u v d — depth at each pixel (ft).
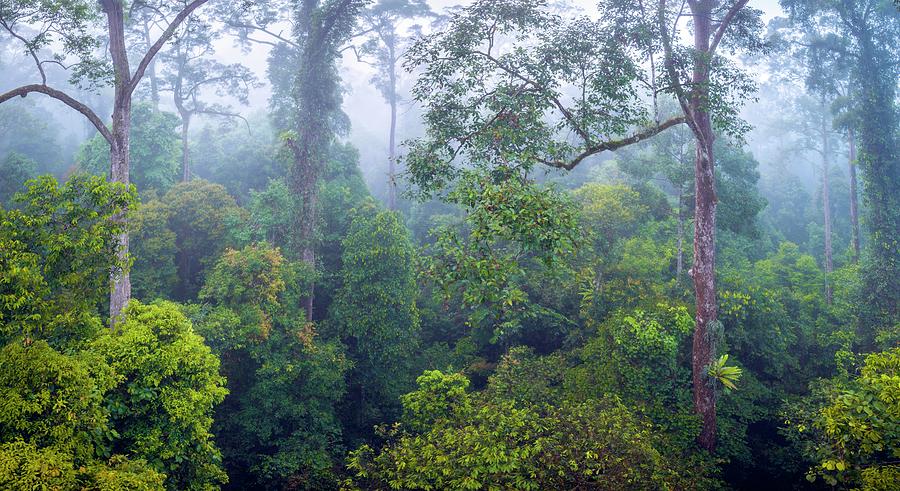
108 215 38.68
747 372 67.62
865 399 33.88
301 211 84.64
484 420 44.50
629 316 61.72
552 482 38.91
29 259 33.76
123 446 36.55
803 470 58.90
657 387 59.00
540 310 78.84
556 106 42.01
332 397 71.20
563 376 64.80
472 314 81.41
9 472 24.75
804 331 79.36
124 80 63.10
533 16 41.45
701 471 48.21
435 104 41.96
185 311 62.59
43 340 33.99
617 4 46.52
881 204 85.51
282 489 61.52
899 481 29.71
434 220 124.26
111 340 37.58
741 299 71.41
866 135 89.76
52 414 28.89
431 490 41.98
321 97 88.38
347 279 80.59
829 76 119.65
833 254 143.84
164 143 111.65
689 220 99.91
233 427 66.23
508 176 34.76
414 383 80.84
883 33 94.32
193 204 93.66
